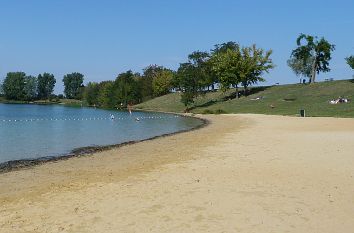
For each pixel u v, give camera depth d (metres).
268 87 111.19
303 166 16.84
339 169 16.05
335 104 72.12
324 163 17.41
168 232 9.45
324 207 11.12
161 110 104.12
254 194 12.53
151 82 139.00
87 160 21.44
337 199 11.85
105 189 13.73
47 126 48.69
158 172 16.56
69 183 15.09
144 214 10.78
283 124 43.44
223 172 16.06
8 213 11.31
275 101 88.50
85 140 32.84
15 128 44.97
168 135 35.53
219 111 82.06
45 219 10.67
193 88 104.19
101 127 47.69
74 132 40.44
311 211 10.78
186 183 14.20
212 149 23.41
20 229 9.98
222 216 10.48
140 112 96.69
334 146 22.78
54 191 13.77
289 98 88.81
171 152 23.19
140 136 36.50
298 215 10.48
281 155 19.94
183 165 18.08
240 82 103.00
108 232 9.57
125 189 13.61
